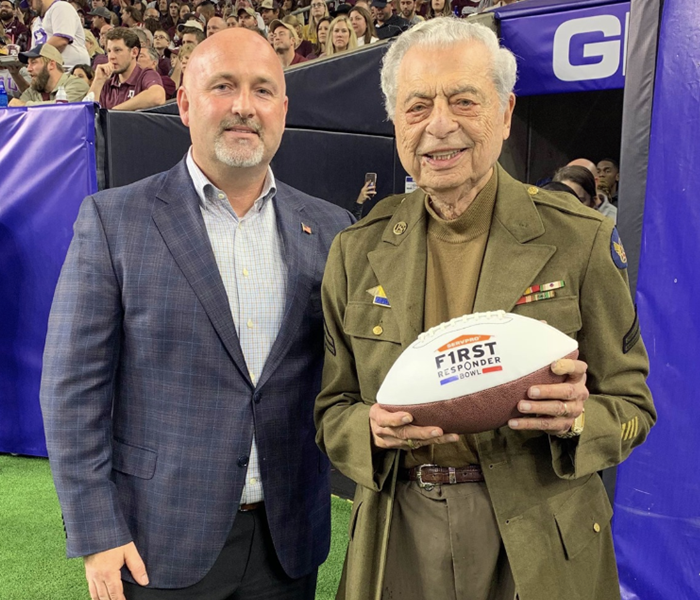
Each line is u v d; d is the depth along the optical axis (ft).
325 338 4.29
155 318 4.14
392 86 3.65
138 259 4.17
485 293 3.54
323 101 12.19
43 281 11.18
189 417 4.17
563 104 10.52
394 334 3.70
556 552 3.42
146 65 17.70
